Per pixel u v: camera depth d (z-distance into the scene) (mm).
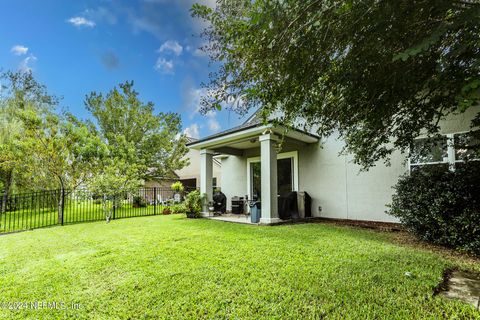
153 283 3098
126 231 6762
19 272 3615
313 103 2848
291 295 2709
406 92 2795
